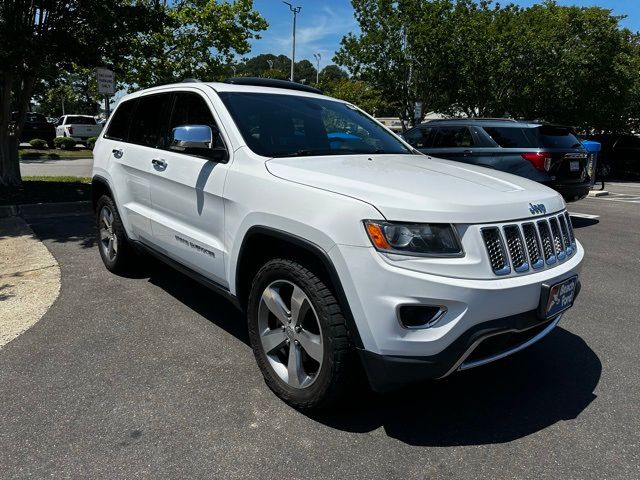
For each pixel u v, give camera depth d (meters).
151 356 3.50
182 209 3.73
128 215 4.60
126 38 9.05
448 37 18.05
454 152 9.10
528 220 2.70
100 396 2.99
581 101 19.66
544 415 2.92
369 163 3.25
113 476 2.34
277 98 3.92
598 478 2.40
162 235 4.03
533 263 2.69
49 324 3.98
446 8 18.19
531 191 2.96
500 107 19.16
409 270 2.36
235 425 2.75
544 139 8.32
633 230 8.50
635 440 2.70
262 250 3.14
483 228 2.49
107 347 3.62
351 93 27.67
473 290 2.37
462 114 22.44
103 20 8.30
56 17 8.48
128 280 5.07
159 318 4.16
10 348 3.57
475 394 3.14
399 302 2.36
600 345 3.88
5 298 4.52
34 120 27.39
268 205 2.88
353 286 2.45
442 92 19.73
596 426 2.82
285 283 2.88
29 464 2.41
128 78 16.36
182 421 2.77
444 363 2.41
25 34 7.96
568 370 3.47
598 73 19.31
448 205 2.46
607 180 18.89
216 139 3.57
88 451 2.51
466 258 2.43
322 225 2.56
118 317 4.16
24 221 7.72
